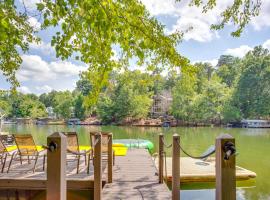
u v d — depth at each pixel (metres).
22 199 4.59
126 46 2.75
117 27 2.55
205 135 20.58
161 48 3.07
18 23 3.49
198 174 6.53
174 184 3.85
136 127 32.28
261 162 9.55
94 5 2.21
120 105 37.56
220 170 1.91
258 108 34.66
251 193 6.06
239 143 15.59
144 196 4.30
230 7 4.70
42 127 34.47
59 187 2.12
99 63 3.02
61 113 48.84
